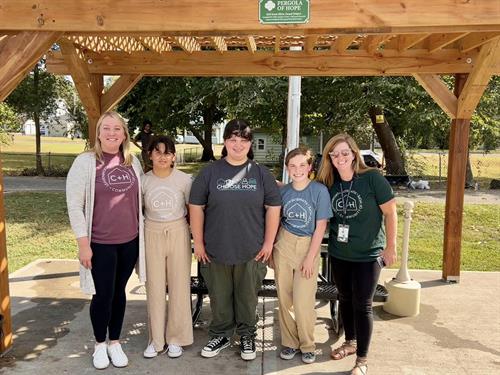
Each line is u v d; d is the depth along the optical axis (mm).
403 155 16438
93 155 3160
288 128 5895
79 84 5016
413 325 4141
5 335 3531
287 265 3318
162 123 15992
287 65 5305
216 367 3338
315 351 3594
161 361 3414
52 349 3596
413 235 8867
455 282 5355
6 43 2975
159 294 3428
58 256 6887
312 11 2838
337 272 3303
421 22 2807
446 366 3416
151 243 3367
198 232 3289
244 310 3422
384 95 12617
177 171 3414
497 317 4340
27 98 17484
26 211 10492
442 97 5223
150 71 5305
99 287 3197
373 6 2816
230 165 3230
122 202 3166
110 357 3363
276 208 3246
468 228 9453
